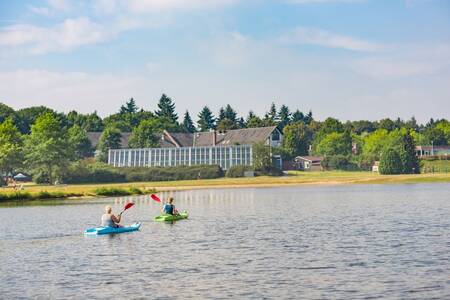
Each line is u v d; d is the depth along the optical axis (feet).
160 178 578.66
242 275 102.99
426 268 105.09
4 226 181.88
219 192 395.75
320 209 234.17
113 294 91.45
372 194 334.03
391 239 140.67
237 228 171.32
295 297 88.02
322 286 93.97
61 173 542.98
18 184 555.28
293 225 176.14
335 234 152.66
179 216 202.28
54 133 559.79
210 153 630.74
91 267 112.06
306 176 604.49
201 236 154.20
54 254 127.54
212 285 96.07
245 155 615.98
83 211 238.89
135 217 213.05
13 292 93.50
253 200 302.66
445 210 216.74
